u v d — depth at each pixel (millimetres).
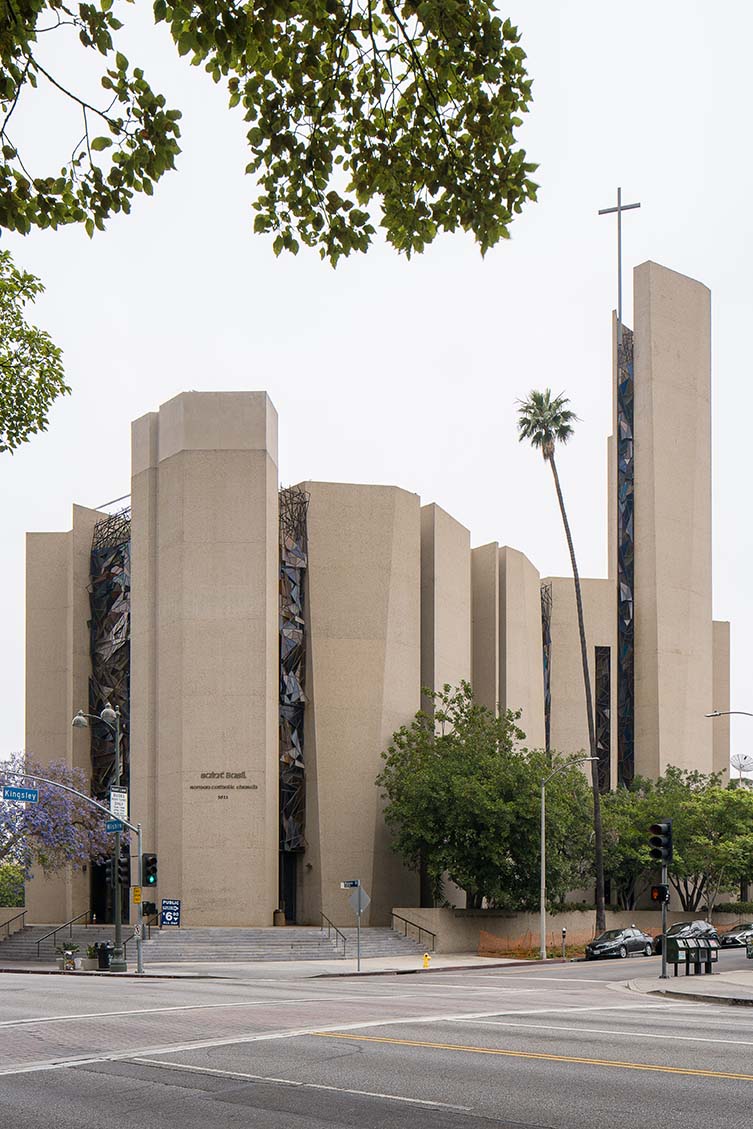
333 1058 15820
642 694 84438
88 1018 21766
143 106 9156
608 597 87812
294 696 63438
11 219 9359
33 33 8352
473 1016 22172
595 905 68438
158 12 8469
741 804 71938
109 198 9523
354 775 63188
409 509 68062
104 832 58750
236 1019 21281
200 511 60500
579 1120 11641
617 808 71250
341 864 62062
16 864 62875
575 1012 23516
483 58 9414
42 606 72625
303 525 65312
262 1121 11820
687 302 89688
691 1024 20672
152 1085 14008
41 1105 12898
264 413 61156
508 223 10461
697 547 87625
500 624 78000
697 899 76500
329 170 10047
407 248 10656
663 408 86688
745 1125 11352
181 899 57156
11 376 17625
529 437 66500
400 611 66438
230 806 57906
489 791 57406
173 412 62281
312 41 9508
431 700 68062
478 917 58781
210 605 59719
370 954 53656
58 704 71438
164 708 60188
